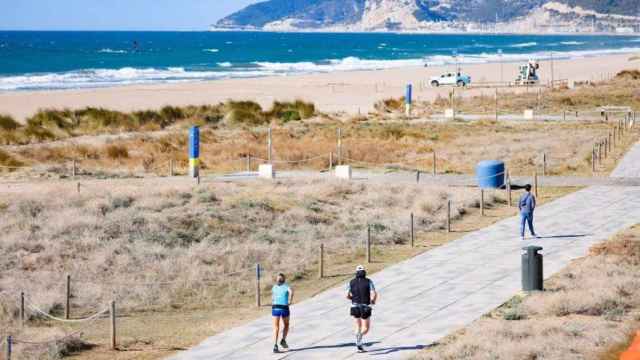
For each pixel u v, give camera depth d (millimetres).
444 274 54969
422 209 77812
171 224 67500
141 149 113750
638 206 78375
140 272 56375
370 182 90062
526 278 49000
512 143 124875
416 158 112500
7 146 113000
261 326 45094
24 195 74375
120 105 179125
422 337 41375
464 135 135000
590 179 94875
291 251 62750
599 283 49469
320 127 144000
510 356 36906
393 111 173750
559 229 69000
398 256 61844
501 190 88000
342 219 74062
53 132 129375
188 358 39875
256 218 71812
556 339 39312
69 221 65500
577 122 151750
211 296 52250
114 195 75000
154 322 46938
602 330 40812
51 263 57062
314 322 45188
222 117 155125
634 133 136375
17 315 47562
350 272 57469
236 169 101250
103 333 44844
